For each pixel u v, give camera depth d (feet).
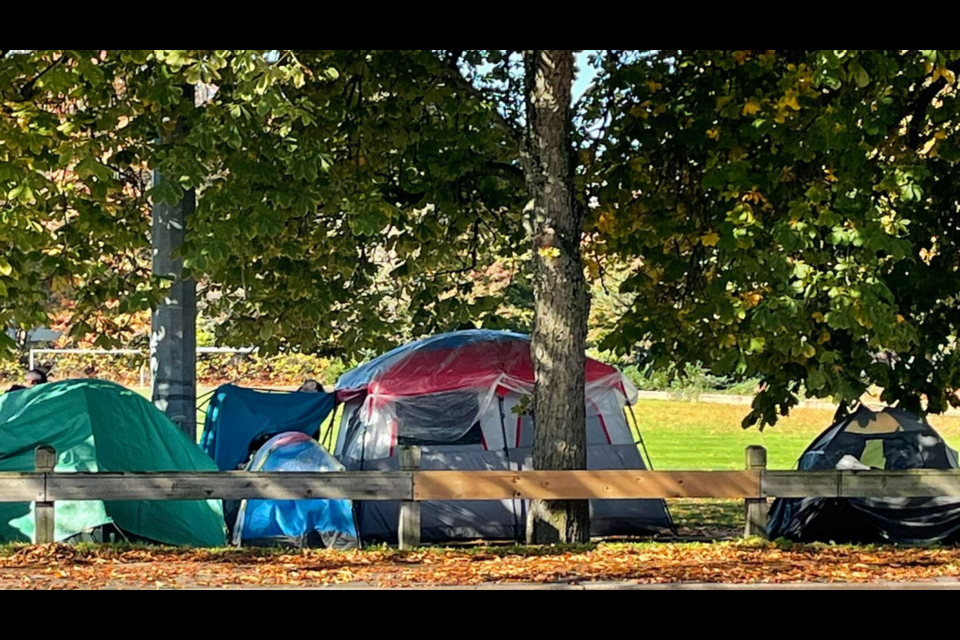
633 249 55.06
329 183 54.03
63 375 142.92
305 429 64.95
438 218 64.03
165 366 58.59
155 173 57.06
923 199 52.80
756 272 49.44
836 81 46.14
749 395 158.40
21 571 40.06
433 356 62.18
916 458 54.19
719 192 52.90
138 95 51.70
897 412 55.88
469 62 59.47
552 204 50.62
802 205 48.21
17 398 53.52
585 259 56.54
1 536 49.19
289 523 52.65
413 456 47.34
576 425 50.85
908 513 52.42
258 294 62.75
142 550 45.19
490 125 59.77
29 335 134.51
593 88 58.08
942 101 54.95
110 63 50.47
